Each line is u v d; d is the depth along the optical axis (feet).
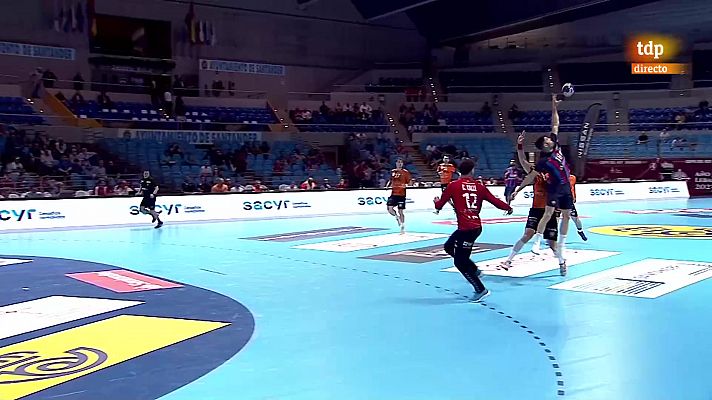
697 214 68.74
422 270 34.09
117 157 89.30
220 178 82.17
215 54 106.52
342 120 110.11
